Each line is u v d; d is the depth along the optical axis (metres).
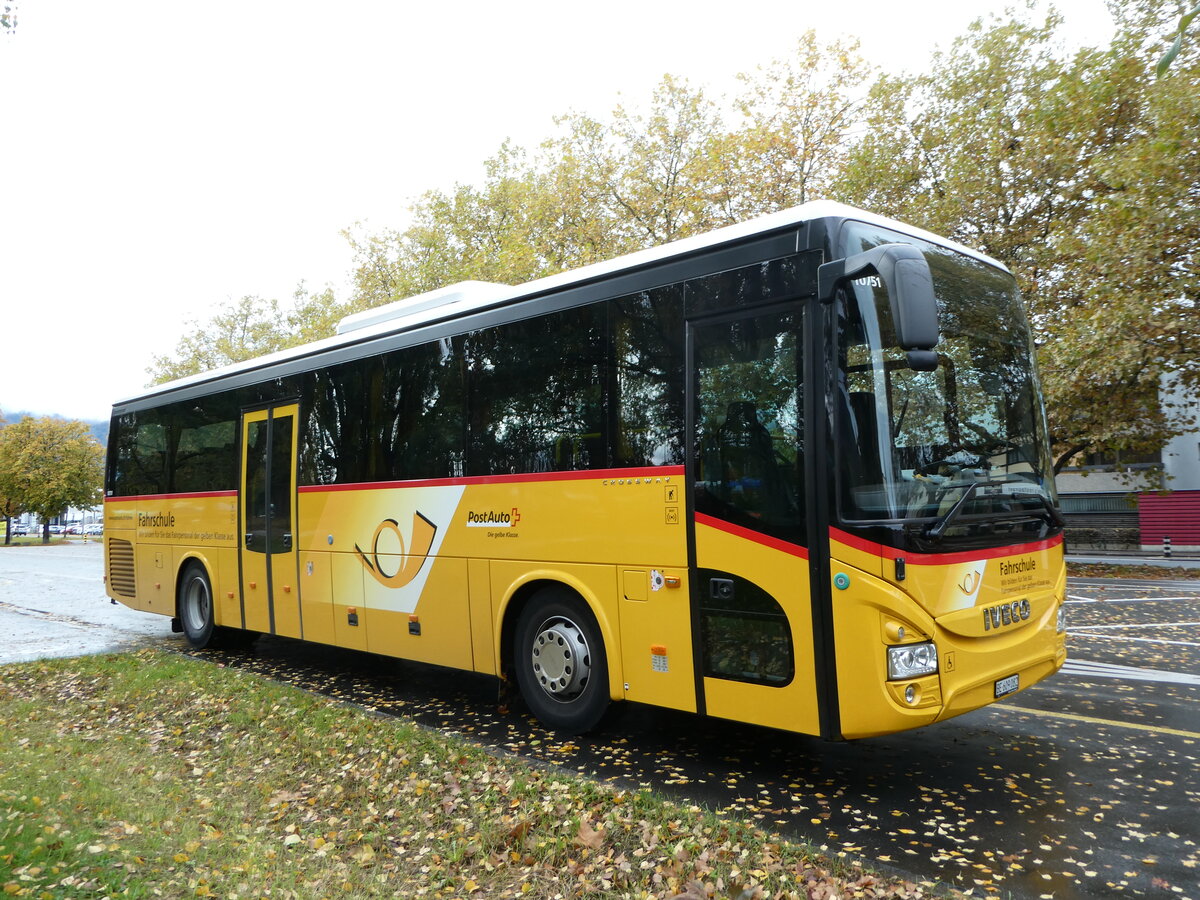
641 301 5.84
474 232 29.16
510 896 3.65
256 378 9.73
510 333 6.77
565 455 6.25
